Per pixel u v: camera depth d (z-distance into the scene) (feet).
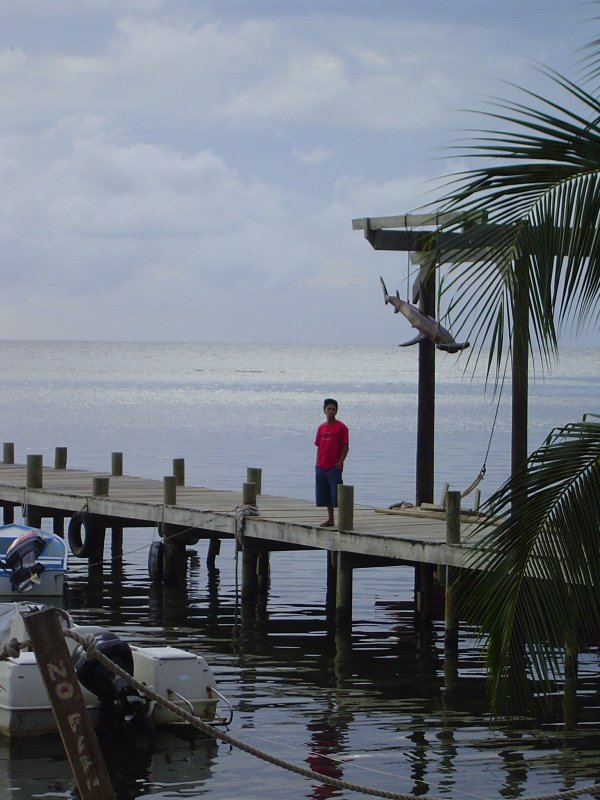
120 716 42.06
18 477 99.86
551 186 23.85
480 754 40.24
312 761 39.55
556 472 25.08
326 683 51.03
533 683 25.76
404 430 230.48
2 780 37.24
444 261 24.04
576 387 520.83
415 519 70.38
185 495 85.76
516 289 23.77
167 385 449.48
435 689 49.96
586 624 26.03
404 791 36.37
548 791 36.29
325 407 65.82
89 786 23.59
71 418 252.01
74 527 85.40
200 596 74.02
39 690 41.60
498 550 25.62
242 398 360.07
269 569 83.15
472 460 163.73
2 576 67.82
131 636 61.41
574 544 24.99
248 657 56.54
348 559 64.80
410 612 68.39
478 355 24.08
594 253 23.79
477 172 23.77
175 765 39.19
